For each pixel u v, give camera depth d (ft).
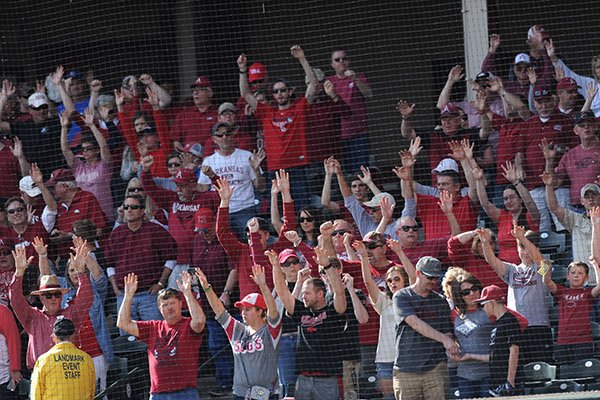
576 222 157.28
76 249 150.00
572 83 171.42
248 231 161.38
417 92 205.16
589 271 155.02
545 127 168.55
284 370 138.51
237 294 156.76
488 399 129.59
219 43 206.28
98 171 176.96
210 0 206.18
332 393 134.72
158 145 177.37
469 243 148.25
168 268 161.48
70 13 212.64
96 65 212.23
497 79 173.17
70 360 131.54
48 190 174.70
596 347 144.66
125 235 162.61
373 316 140.05
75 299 148.46
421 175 174.19
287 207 155.84
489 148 170.40
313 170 174.09
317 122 175.11
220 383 152.56
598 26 198.18
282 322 138.92
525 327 137.39
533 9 199.62
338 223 153.79
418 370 132.16
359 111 177.99
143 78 183.62
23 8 214.48
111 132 180.24
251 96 178.60
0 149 183.11
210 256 159.94
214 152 173.99
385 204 156.97
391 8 206.08
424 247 151.94
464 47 185.88
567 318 144.15
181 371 134.92
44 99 185.37
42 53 215.10
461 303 136.46
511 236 157.69
